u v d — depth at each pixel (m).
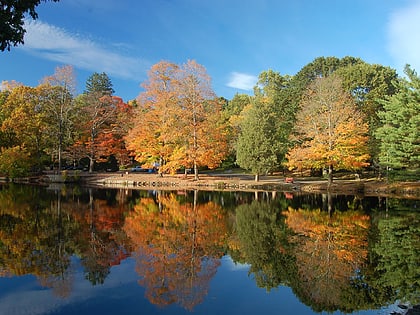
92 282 8.50
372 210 20.11
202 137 35.50
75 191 30.72
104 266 9.73
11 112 40.78
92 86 70.81
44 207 20.55
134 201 23.94
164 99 35.69
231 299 7.54
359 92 41.44
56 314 6.75
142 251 11.31
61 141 42.34
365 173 40.00
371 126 33.94
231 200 24.81
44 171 45.38
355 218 17.53
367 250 11.45
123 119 47.09
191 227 15.21
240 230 14.62
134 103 63.59
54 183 39.75
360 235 13.67
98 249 11.48
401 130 25.28
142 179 38.38
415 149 24.64
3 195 26.72
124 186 36.94
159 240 12.79
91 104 46.75
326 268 9.62
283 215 18.42
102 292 7.86
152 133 37.19
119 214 18.45
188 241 12.71
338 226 15.45
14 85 45.38
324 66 47.94
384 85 39.59
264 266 9.82
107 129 46.28
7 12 7.80
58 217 17.27
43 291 7.93
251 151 34.34
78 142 43.31
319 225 15.69
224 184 35.56
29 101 41.56
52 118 41.72
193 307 7.09
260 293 7.85
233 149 46.53
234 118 51.75
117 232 14.04
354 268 9.62
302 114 33.28
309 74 49.09
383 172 33.75
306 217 17.78
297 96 47.16
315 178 40.75
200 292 7.93
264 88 61.09
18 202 22.55
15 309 6.96
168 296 7.67
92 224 15.60
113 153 46.06
